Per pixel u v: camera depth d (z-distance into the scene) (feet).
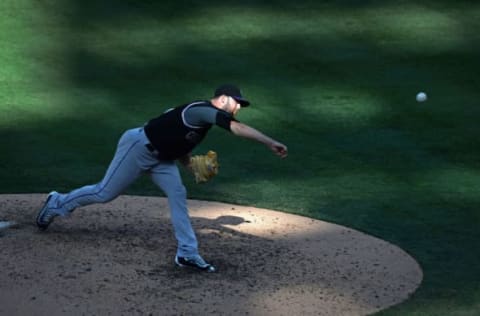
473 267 113.91
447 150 160.04
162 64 196.13
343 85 188.55
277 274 108.27
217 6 221.25
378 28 212.64
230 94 107.76
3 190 138.82
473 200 138.41
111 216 125.70
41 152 156.46
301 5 222.69
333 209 133.69
